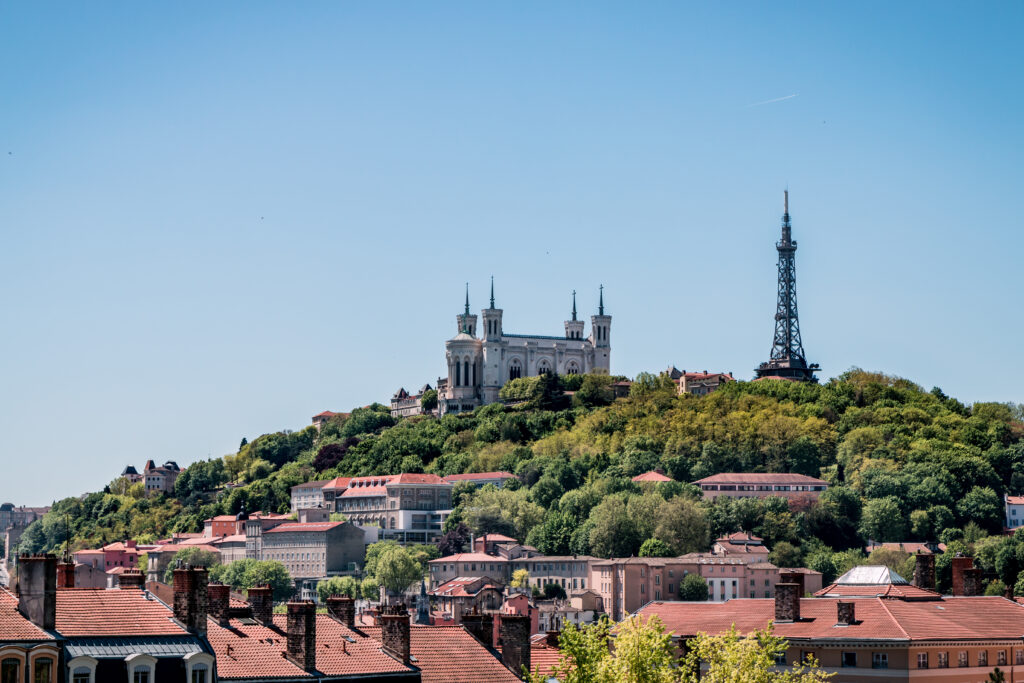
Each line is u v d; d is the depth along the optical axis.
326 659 193.88
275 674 184.25
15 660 161.38
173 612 182.50
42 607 168.00
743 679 194.62
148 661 172.12
